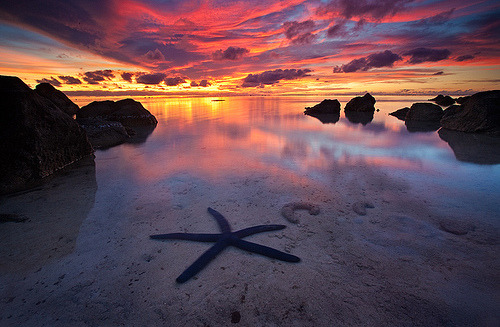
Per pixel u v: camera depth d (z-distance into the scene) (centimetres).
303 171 668
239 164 738
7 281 289
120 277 294
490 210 439
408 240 356
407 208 454
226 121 1758
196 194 534
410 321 231
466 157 779
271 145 983
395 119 1833
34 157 642
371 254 327
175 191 552
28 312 248
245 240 353
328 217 426
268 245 349
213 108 2939
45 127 697
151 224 415
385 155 820
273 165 724
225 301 257
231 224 411
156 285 280
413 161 746
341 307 247
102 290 275
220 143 1035
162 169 706
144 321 237
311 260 317
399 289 268
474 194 507
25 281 289
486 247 335
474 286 269
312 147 941
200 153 877
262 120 1797
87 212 459
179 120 1850
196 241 360
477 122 1219
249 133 1259
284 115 2139
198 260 303
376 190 538
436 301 251
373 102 2427
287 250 337
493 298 253
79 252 342
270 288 272
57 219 434
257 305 251
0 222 421
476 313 237
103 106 1673
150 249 346
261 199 504
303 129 1372
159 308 250
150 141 1110
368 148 919
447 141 1027
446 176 613
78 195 536
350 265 307
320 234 375
